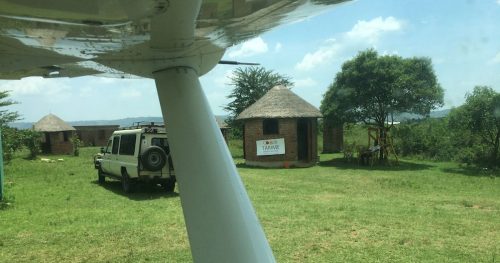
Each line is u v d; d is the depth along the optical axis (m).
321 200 12.27
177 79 3.86
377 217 9.76
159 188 15.09
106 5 2.87
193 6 3.08
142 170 13.45
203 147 3.62
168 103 3.80
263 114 24.42
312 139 25.31
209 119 3.77
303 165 24.81
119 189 15.03
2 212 10.74
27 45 3.81
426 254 6.98
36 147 31.50
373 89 24.17
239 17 3.57
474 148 22.81
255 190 14.43
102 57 4.21
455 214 10.20
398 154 29.03
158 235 8.27
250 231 3.45
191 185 3.54
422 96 24.14
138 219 9.73
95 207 11.42
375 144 25.22
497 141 21.70
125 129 15.27
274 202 11.83
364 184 16.17
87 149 42.66
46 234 8.44
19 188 15.30
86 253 7.18
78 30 3.36
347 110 25.53
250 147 25.38
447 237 8.08
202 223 3.45
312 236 8.07
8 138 26.78
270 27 4.07
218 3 3.27
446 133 26.80
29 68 4.57
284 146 24.55
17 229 8.85
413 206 11.30
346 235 8.16
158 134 13.77
